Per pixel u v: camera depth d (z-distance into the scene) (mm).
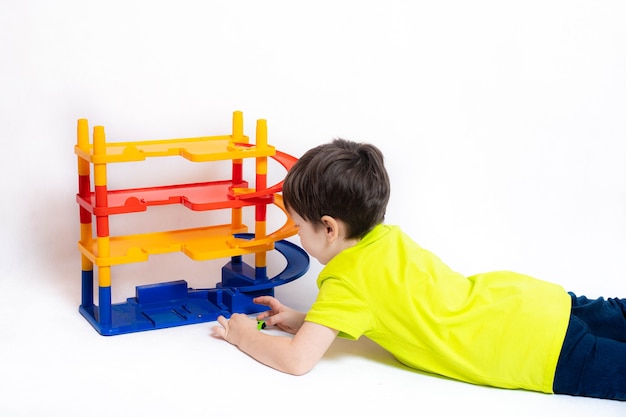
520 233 2016
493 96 2139
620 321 1401
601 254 1964
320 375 1397
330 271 1402
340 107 2041
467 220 2039
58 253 1823
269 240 1632
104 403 1293
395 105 2076
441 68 2098
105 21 1796
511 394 1351
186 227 1919
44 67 1762
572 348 1318
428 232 1993
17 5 1729
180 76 1881
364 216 1401
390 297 1357
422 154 2092
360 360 1459
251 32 1933
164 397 1314
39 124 1774
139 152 1512
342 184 1370
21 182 1778
